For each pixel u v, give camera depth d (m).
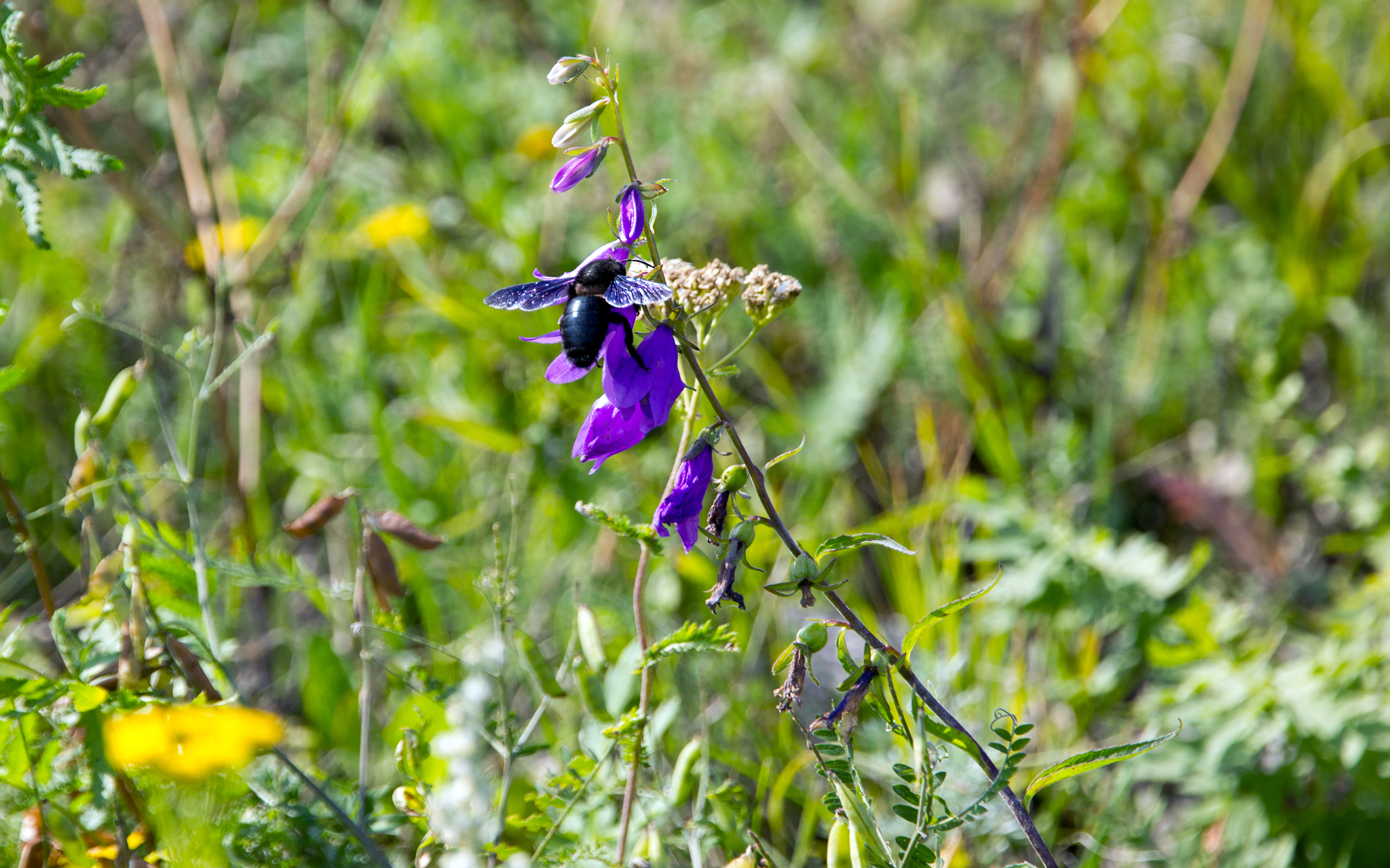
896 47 7.17
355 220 6.29
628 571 4.77
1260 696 3.76
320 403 5.48
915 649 4.37
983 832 3.63
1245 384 5.77
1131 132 6.77
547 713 3.98
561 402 5.13
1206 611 3.92
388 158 6.51
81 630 3.95
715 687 4.18
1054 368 5.91
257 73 7.00
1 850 2.99
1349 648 3.85
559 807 3.14
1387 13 6.95
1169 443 5.66
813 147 6.30
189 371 3.50
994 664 4.42
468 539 4.89
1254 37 6.01
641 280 2.53
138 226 5.91
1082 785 3.99
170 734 2.74
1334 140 6.53
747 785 3.98
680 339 2.68
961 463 5.11
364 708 3.16
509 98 6.97
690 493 2.63
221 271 4.43
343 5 6.49
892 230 6.21
